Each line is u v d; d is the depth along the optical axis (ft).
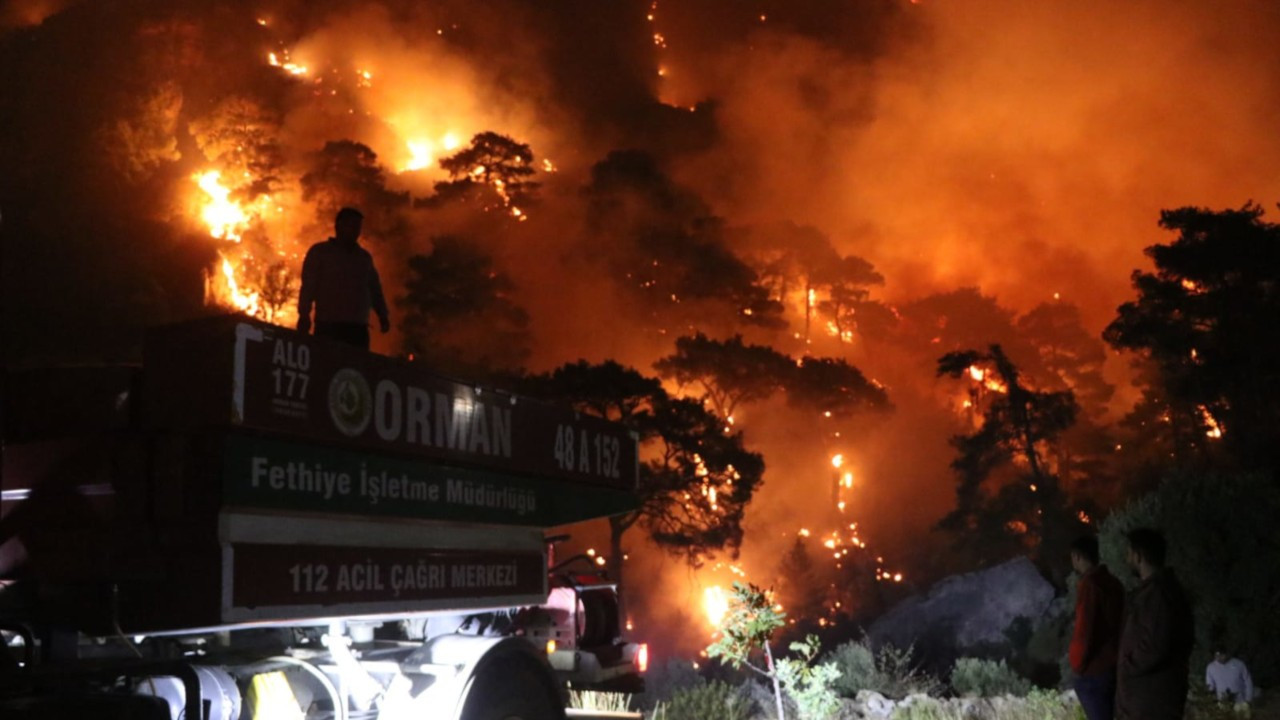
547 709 22.25
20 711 14.26
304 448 16.87
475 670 20.11
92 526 15.90
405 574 18.97
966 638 96.58
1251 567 48.52
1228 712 39.40
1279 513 49.85
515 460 22.62
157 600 15.58
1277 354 153.38
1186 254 160.66
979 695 53.72
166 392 15.89
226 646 20.07
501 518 22.06
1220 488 50.88
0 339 16.94
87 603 15.88
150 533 15.60
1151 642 21.48
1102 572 24.29
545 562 23.75
